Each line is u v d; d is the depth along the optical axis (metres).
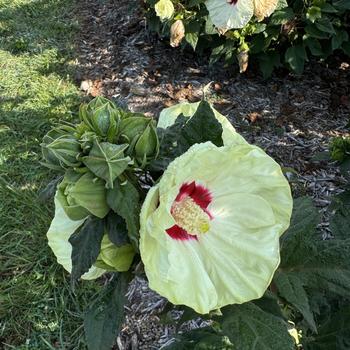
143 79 4.65
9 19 5.63
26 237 3.33
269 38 3.94
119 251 1.11
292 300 1.23
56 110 4.39
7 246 3.29
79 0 6.01
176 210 1.06
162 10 3.56
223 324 1.15
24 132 4.18
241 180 1.05
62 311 2.93
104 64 4.93
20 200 3.54
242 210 1.08
